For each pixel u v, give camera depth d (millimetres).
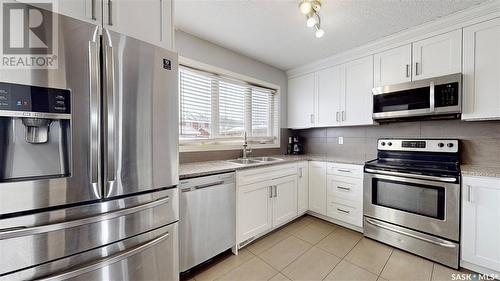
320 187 2732
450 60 1919
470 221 1666
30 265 868
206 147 2414
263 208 2236
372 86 2439
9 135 866
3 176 857
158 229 1279
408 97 2133
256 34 2193
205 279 1632
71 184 948
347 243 2162
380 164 2197
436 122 2283
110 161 1042
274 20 1931
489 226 1593
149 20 1278
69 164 960
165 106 1298
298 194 2699
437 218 1807
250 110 2939
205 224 1722
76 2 1000
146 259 1224
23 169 895
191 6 1720
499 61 1700
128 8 1185
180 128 2186
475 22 1790
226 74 2549
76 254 975
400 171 2010
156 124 1250
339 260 1864
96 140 999
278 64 3104
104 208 1050
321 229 2494
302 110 3219
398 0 1643
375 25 2016
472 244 1656
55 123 968
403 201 2012
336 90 2793
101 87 1031
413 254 1940
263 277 1651
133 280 1164
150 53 1212
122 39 1088
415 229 1929
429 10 1775
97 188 1016
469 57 1826
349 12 1801
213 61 2410
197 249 1665
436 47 1996
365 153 2828
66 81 930
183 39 2141
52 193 905
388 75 2311
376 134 2730
